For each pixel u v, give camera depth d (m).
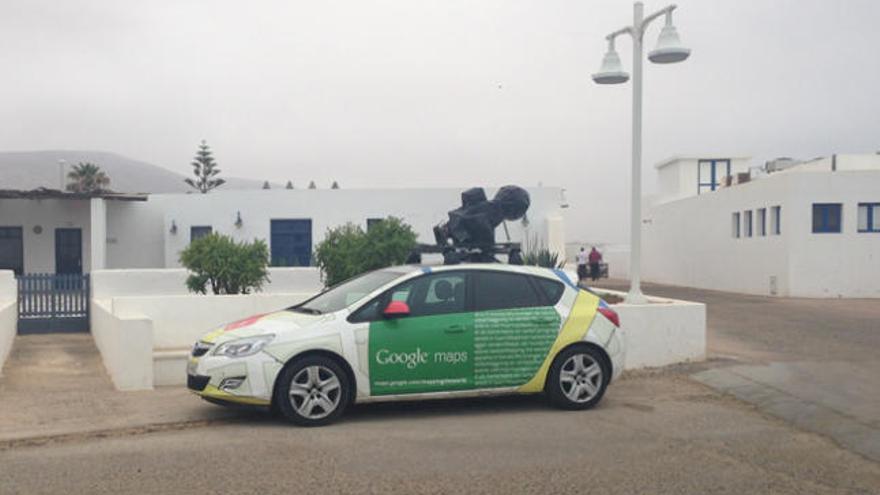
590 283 44.84
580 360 9.52
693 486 6.62
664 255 43.88
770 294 30.39
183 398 10.19
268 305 15.74
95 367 13.98
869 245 28.48
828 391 10.20
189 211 34.22
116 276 20.55
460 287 9.31
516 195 13.27
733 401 10.12
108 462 7.22
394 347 8.89
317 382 8.66
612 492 6.45
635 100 13.58
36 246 34.81
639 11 13.62
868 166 34.38
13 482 6.63
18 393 10.62
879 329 17.66
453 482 6.66
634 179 13.54
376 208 33.81
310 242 34.00
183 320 15.38
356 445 7.83
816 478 6.89
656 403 9.98
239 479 6.71
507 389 9.30
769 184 30.53
